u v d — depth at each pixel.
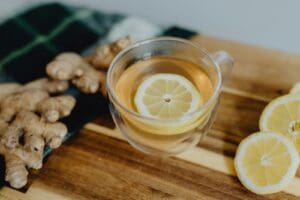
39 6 0.40
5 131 0.30
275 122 0.30
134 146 0.31
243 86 0.33
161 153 0.30
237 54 0.35
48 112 0.30
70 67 0.33
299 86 0.32
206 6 0.41
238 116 0.32
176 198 0.28
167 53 0.32
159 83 0.30
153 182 0.29
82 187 0.29
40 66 0.36
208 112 0.29
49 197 0.29
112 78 0.29
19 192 0.29
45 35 0.38
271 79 0.34
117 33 0.38
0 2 0.41
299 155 0.29
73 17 0.39
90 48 0.37
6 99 0.32
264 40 0.39
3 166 0.30
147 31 0.38
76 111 0.33
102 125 0.32
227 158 0.30
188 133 0.30
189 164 0.30
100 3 0.42
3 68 0.36
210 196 0.28
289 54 0.35
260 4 0.41
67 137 0.31
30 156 0.29
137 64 0.31
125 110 0.27
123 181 0.29
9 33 0.38
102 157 0.30
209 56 0.30
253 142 0.29
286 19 0.40
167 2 0.42
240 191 0.28
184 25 0.40
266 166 0.28
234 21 0.40
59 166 0.30
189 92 0.29
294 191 0.28
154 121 0.27
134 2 0.42
